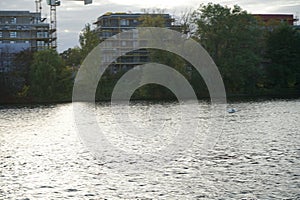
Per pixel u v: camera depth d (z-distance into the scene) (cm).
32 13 16375
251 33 10269
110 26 12875
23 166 3183
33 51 11100
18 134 4975
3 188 2605
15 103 9738
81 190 2520
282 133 4391
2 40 15375
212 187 2502
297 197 2303
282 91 10494
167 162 3145
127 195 2406
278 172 2781
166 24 10469
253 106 7694
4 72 10094
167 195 2389
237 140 4016
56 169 3052
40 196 2438
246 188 2466
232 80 9944
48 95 9800
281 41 10519
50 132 5047
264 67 10700
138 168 2980
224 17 10012
